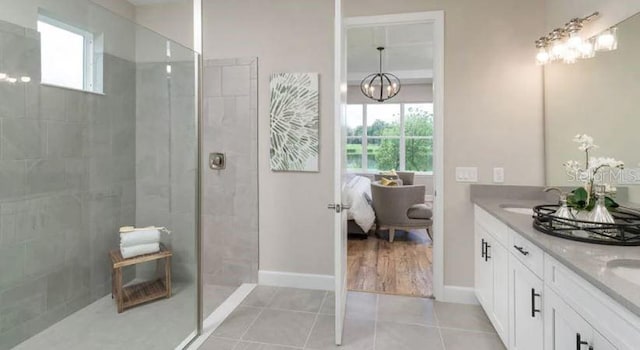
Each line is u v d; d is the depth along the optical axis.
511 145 2.55
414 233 4.92
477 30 2.57
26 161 2.12
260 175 2.98
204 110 3.03
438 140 2.66
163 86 2.71
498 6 2.53
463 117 2.62
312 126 2.87
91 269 2.53
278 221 2.98
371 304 2.65
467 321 2.38
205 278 3.11
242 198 3.02
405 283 3.08
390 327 2.31
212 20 3.01
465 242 2.66
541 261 1.47
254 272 3.03
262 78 2.94
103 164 2.61
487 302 2.28
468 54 2.59
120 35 2.71
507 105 2.55
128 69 2.77
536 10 2.48
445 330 2.27
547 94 2.45
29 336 2.15
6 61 2.00
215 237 3.08
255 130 2.96
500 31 2.54
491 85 2.56
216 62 3.00
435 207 2.71
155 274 2.68
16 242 2.08
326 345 2.10
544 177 2.50
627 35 1.66
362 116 7.85
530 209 2.26
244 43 2.96
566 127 2.22
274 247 3.00
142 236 2.64
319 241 2.92
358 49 5.04
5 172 2.01
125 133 2.77
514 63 2.53
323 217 2.90
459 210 2.66
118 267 2.54
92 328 2.28
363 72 6.76
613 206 1.61
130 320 2.37
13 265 2.07
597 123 1.90
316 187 2.90
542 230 1.55
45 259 2.24
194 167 2.47
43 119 2.21
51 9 2.25
